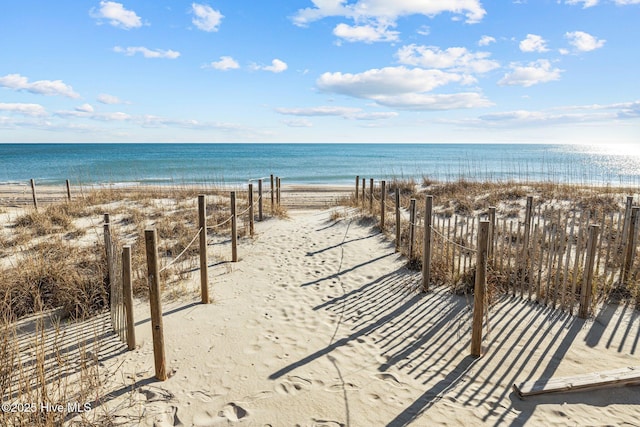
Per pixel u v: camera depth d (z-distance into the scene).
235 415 3.73
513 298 6.39
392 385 4.18
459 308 6.13
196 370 4.50
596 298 5.98
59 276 6.56
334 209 14.41
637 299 5.96
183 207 13.57
